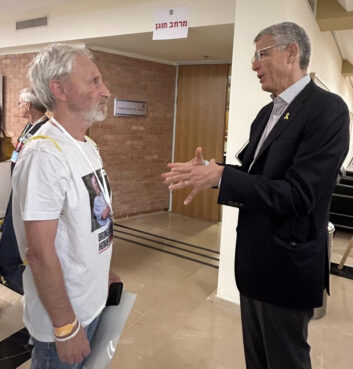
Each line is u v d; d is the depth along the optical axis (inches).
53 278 37.2
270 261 49.5
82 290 41.4
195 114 198.5
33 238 36.4
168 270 128.4
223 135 190.2
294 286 48.6
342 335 91.4
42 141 37.6
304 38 49.8
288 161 47.7
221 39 134.4
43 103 41.5
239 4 92.4
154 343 84.3
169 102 202.4
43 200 36.2
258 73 53.4
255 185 44.3
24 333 83.7
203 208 200.5
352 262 145.0
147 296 107.9
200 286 116.0
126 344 83.4
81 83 39.6
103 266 43.9
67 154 38.6
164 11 119.7
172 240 162.4
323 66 152.8
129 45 155.1
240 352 82.1
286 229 47.9
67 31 147.5
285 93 50.7
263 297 50.8
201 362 78.1
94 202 41.0
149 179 201.5
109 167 179.5
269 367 53.4
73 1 140.5
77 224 39.4
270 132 50.6
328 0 125.6
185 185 46.9
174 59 190.1
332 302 109.8
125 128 182.5
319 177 43.8
